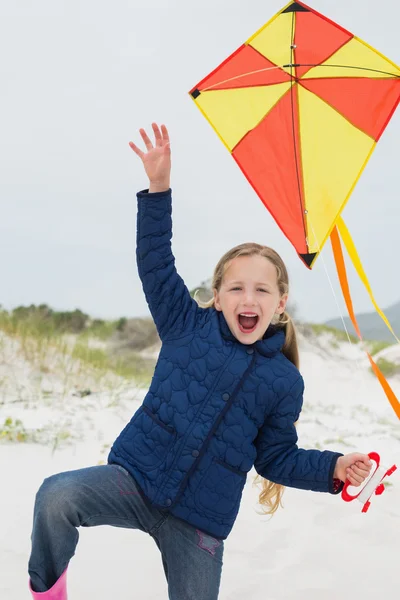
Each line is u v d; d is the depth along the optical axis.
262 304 2.61
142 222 2.66
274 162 2.86
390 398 2.93
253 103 2.91
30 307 11.45
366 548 3.57
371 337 15.95
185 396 2.51
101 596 3.04
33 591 2.36
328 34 2.91
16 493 4.10
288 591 3.11
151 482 2.44
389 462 5.19
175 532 2.46
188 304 2.70
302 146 2.86
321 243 2.79
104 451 4.96
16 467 4.52
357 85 2.86
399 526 3.84
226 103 2.92
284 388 2.55
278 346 2.65
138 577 3.22
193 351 2.58
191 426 2.47
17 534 3.53
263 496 3.08
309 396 9.55
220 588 3.13
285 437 2.61
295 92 2.89
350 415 7.15
